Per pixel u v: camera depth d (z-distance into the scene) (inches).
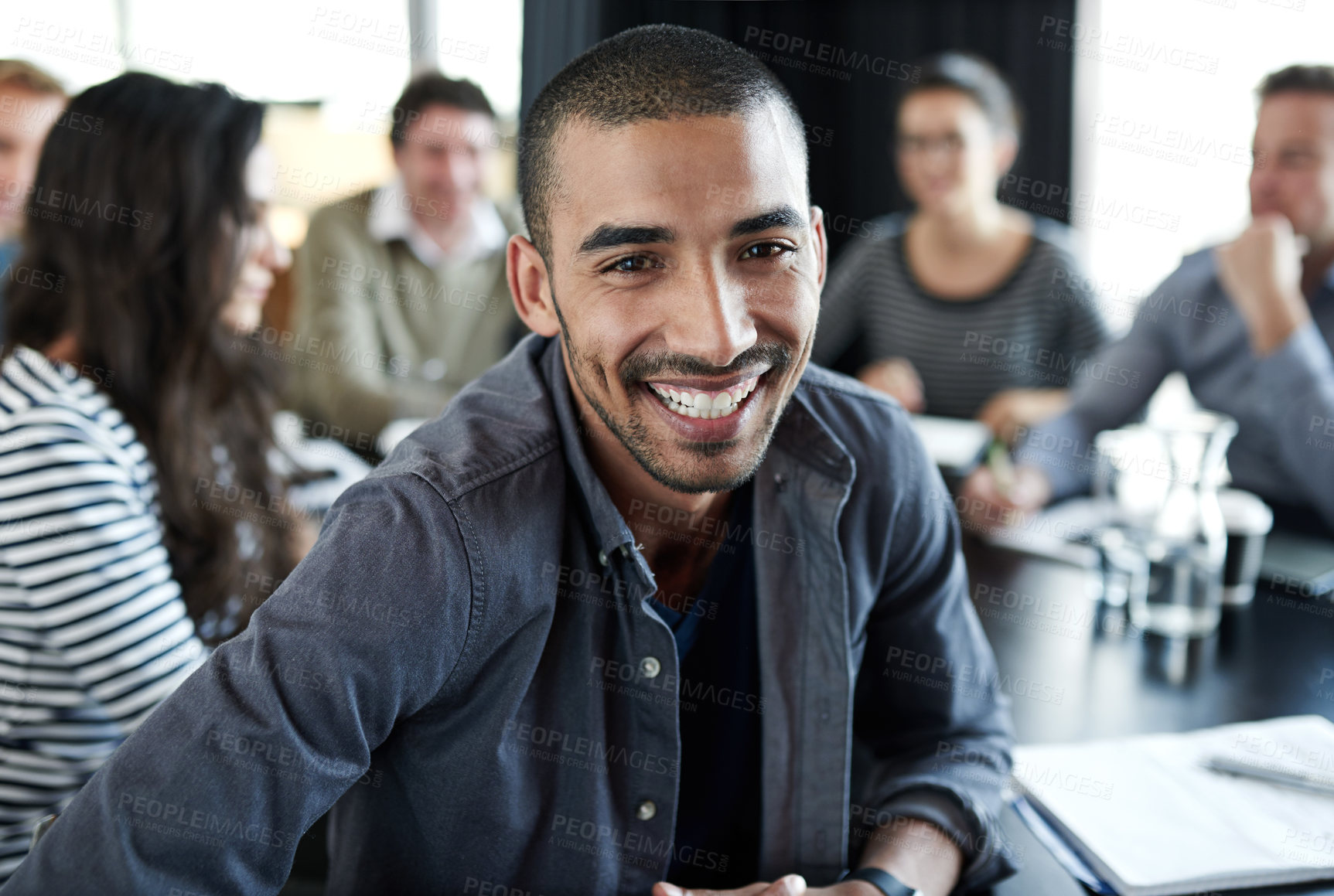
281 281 125.5
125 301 47.4
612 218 26.9
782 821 35.8
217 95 49.6
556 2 136.5
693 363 27.9
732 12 134.7
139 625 42.1
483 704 30.7
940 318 103.0
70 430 42.5
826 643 35.9
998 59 127.0
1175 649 50.9
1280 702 45.4
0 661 42.0
